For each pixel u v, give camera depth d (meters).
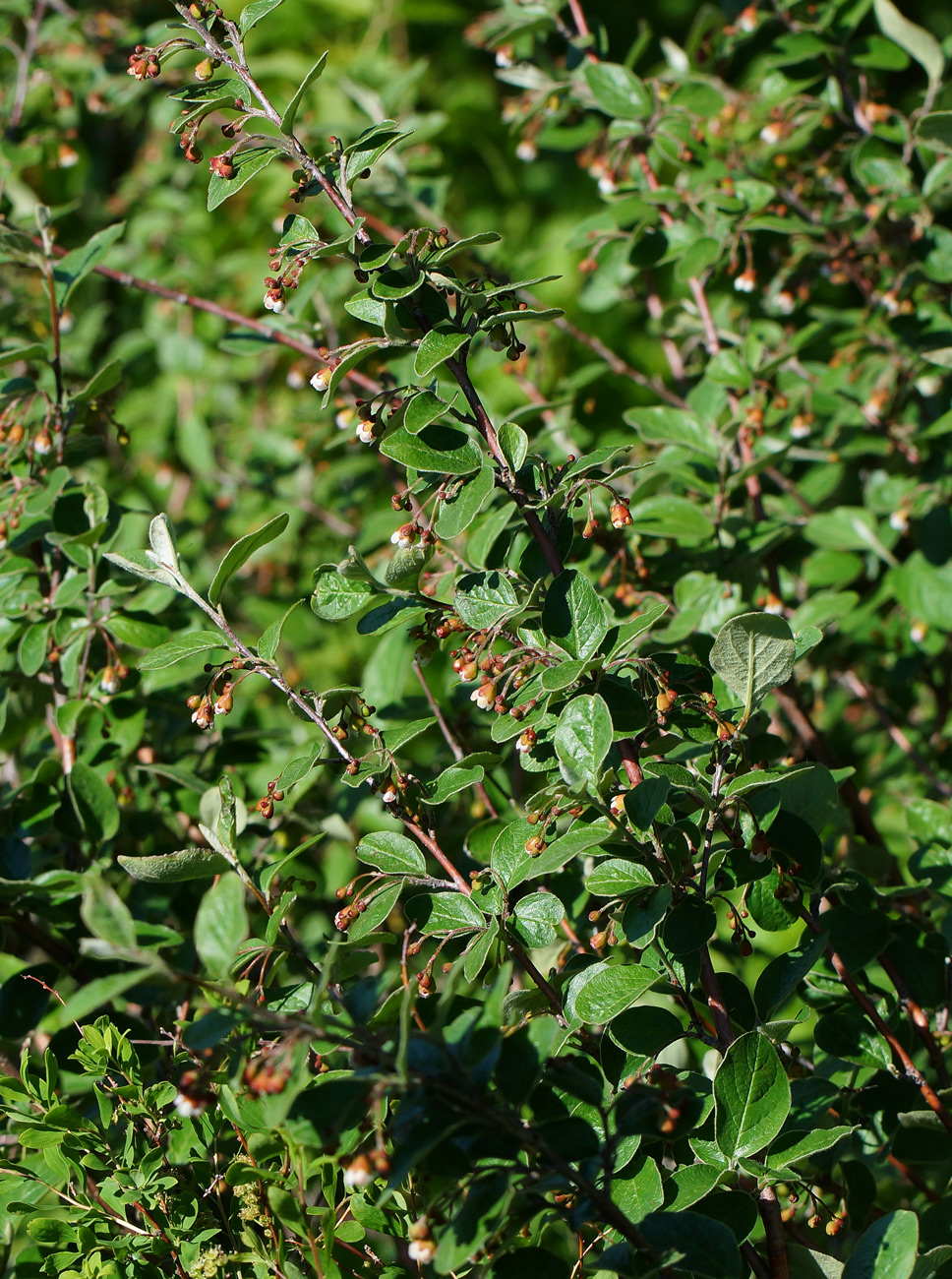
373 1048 1.08
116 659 1.28
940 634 1.42
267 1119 1.07
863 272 1.50
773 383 1.46
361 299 1.17
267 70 2.37
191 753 1.39
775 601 1.34
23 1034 1.23
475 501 1.15
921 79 2.83
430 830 1.19
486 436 1.16
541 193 3.04
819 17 1.44
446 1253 1.07
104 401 1.35
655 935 1.14
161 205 2.14
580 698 1.12
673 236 1.39
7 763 1.39
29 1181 1.17
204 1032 1.07
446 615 1.18
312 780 1.24
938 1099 1.20
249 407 2.26
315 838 1.15
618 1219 1.08
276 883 1.26
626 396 2.72
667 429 1.34
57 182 2.17
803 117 1.48
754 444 1.38
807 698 1.44
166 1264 1.16
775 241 1.53
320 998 1.08
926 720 1.68
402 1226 1.14
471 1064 1.08
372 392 1.40
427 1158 1.08
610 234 1.41
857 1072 1.22
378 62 2.39
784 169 1.51
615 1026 1.14
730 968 1.43
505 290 1.14
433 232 1.15
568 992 1.14
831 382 1.43
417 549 1.16
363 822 1.42
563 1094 1.11
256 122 1.46
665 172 1.77
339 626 2.00
